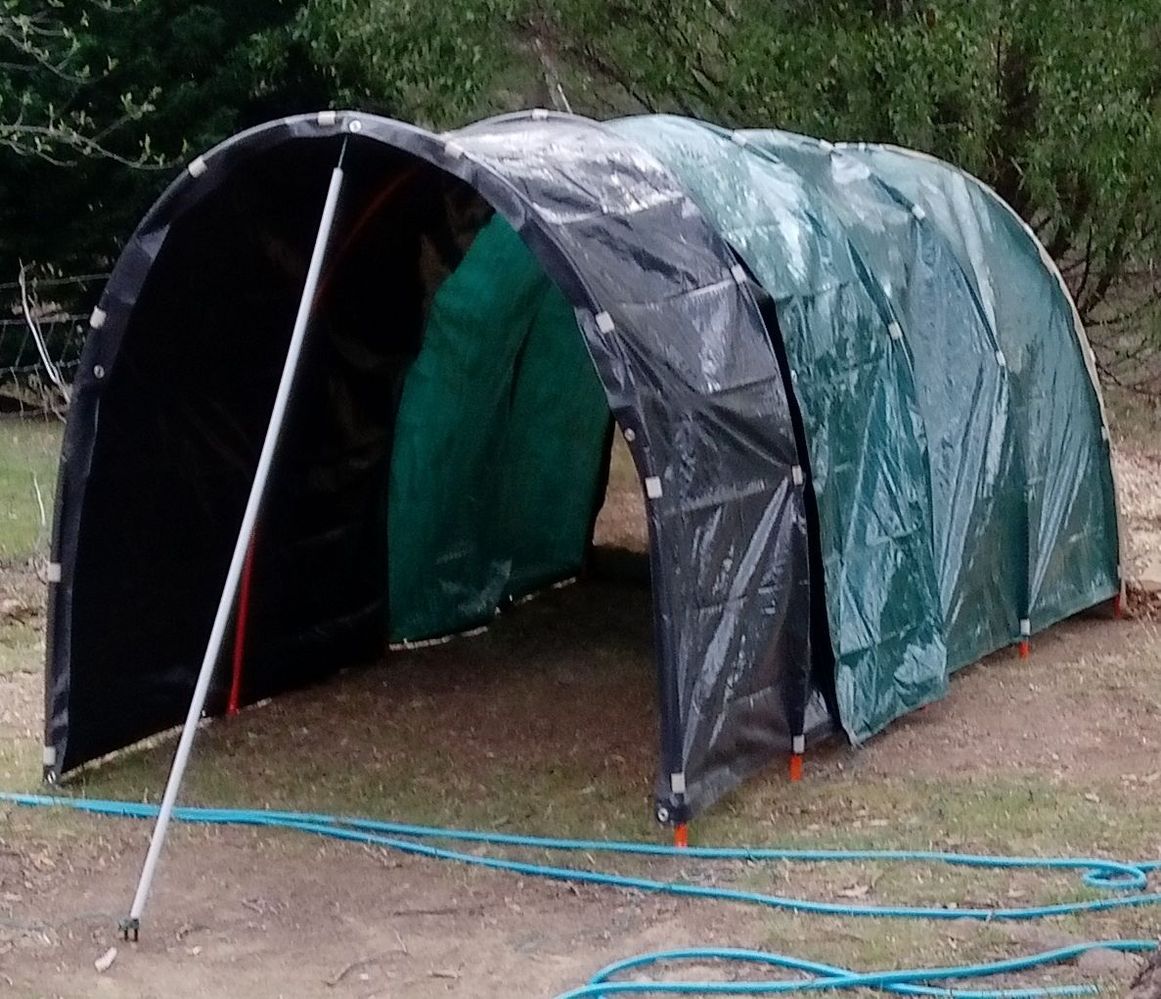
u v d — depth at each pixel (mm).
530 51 12531
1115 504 7668
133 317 5137
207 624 5930
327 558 6535
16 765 5621
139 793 5395
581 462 8227
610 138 5570
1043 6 10359
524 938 4320
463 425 7098
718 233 5422
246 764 5715
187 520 5699
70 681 5391
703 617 4852
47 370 11477
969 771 5578
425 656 7156
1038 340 7305
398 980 4078
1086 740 5906
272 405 5895
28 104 11781
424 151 4750
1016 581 6949
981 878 4648
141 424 5395
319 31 12672
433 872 4781
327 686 6680
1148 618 7730
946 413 6582
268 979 4086
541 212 4707
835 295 5828
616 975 4066
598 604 8133
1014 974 4023
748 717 5125
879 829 5039
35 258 12930
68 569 5309
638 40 12031
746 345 5195
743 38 11234
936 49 10500
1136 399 13180
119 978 4086
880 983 3967
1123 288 12898
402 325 6430
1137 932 4258
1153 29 10812
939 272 6809
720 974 4070
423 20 11789
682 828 4859
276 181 5250
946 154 11258
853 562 5730
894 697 5898
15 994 3984
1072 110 10547
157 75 12977
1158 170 10852
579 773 5656
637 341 4711
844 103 11312
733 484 4996
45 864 4812
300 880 4723
